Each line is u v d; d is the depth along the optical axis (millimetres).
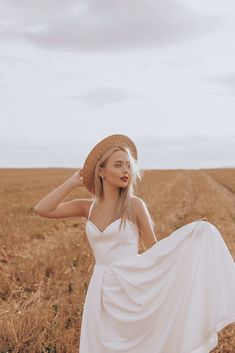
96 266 3824
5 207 22125
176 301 3643
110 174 3838
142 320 3621
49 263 9812
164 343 3607
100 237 3773
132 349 3625
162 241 3705
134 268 3674
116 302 3666
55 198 4016
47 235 14602
